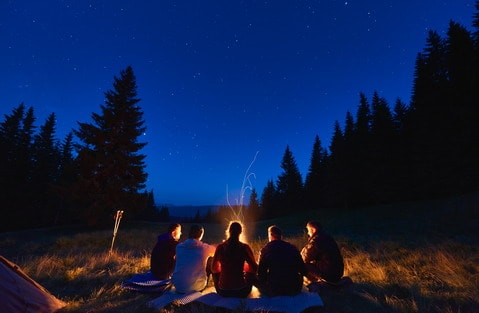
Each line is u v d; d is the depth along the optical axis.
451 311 3.56
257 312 3.54
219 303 3.79
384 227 17.50
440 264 5.87
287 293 3.95
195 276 4.27
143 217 64.19
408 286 4.59
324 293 4.38
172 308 3.80
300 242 10.18
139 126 25.59
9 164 33.53
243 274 4.17
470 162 21.97
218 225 28.67
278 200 52.00
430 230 13.36
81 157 23.05
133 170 24.03
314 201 47.56
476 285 4.52
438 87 25.86
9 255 9.72
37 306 3.55
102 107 25.09
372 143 32.31
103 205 22.59
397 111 33.44
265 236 18.00
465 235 11.18
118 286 4.79
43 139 38.91
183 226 26.11
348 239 12.03
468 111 21.72
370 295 4.21
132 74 26.14
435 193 26.91
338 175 35.75
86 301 4.15
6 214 32.06
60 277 5.40
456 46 24.00
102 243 12.51
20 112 35.91
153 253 5.07
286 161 51.88
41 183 36.84
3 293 3.26
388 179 30.64
